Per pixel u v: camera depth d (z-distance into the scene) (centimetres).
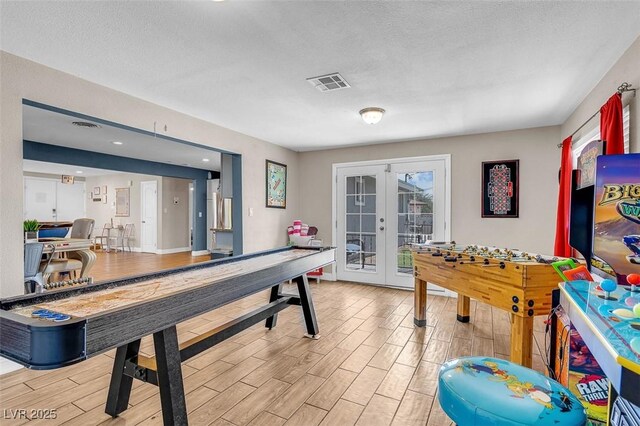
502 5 177
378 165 520
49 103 252
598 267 158
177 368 169
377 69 255
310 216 578
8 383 225
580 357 162
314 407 198
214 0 172
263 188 497
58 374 238
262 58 238
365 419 187
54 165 819
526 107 339
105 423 182
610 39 210
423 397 209
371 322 348
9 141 230
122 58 238
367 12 183
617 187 150
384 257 514
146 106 326
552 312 200
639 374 77
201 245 862
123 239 950
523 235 422
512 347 215
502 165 433
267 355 268
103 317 127
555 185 405
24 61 238
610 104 222
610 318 110
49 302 156
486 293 238
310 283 536
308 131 443
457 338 303
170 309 158
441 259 290
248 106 341
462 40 213
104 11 182
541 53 229
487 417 107
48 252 386
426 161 483
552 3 175
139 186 938
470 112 357
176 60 241
